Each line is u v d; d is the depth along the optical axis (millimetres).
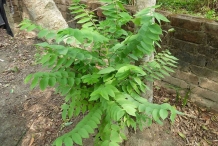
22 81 3941
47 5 2082
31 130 2875
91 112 1631
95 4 3674
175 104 3062
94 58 1685
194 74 2908
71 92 1796
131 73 1669
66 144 1268
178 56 2961
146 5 2041
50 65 1727
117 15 1805
